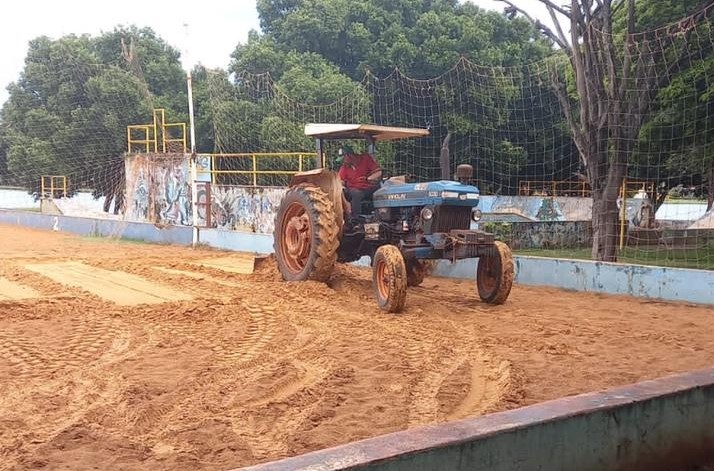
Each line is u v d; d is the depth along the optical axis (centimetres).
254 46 3053
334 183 984
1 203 3497
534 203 2589
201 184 1975
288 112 2575
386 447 248
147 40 3600
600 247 1486
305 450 406
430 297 988
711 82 1548
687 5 1644
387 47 3169
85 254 1608
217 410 479
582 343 698
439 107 2519
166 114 3138
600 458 302
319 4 3278
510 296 1011
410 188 897
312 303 891
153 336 707
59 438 423
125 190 2406
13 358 618
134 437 428
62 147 3206
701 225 2352
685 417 330
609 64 1473
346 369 580
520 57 3244
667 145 1858
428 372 582
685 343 701
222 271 1211
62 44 3309
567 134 2573
